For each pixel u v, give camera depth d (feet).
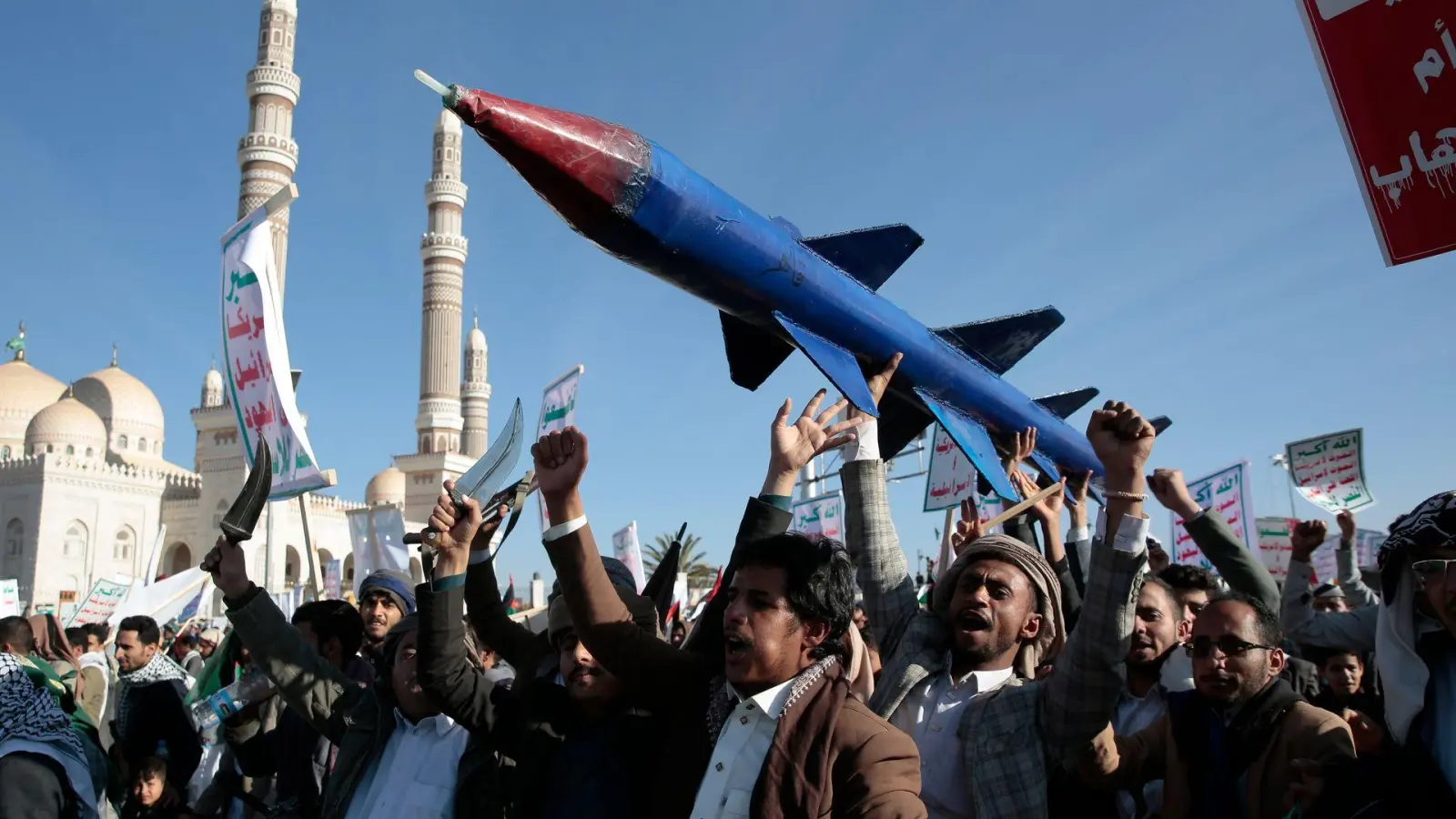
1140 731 12.76
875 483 13.70
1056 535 15.05
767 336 18.03
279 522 142.61
